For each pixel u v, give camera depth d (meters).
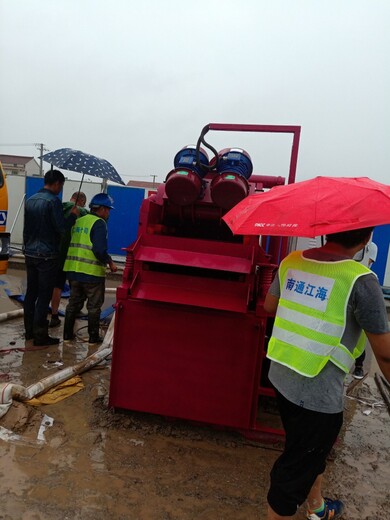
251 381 3.20
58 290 5.76
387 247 10.00
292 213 1.82
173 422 3.48
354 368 5.10
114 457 2.97
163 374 3.32
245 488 2.79
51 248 4.76
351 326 1.89
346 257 1.96
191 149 3.46
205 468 2.96
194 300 3.12
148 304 3.28
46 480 2.65
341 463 3.20
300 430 1.97
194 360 3.26
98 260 4.98
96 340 5.23
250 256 3.16
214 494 2.70
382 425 3.90
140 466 2.90
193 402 3.30
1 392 3.28
